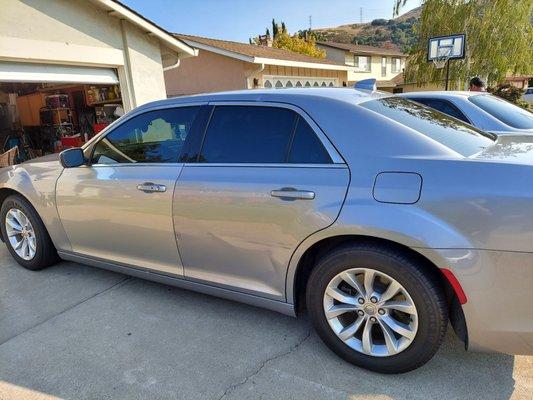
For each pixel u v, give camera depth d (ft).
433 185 6.91
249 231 8.70
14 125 35.76
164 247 10.21
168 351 9.02
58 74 22.36
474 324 6.92
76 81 23.38
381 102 9.18
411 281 7.18
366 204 7.32
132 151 10.79
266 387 7.79
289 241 8.23
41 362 8.82
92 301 11.37
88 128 32.73
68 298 11.60
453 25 60.64
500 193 6.48
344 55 111.24
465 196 6.66
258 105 9.09
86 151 11.64
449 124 9.30
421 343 7.35
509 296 6.60
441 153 7.32
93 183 11.10
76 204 11.58
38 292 12.04
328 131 8.10
